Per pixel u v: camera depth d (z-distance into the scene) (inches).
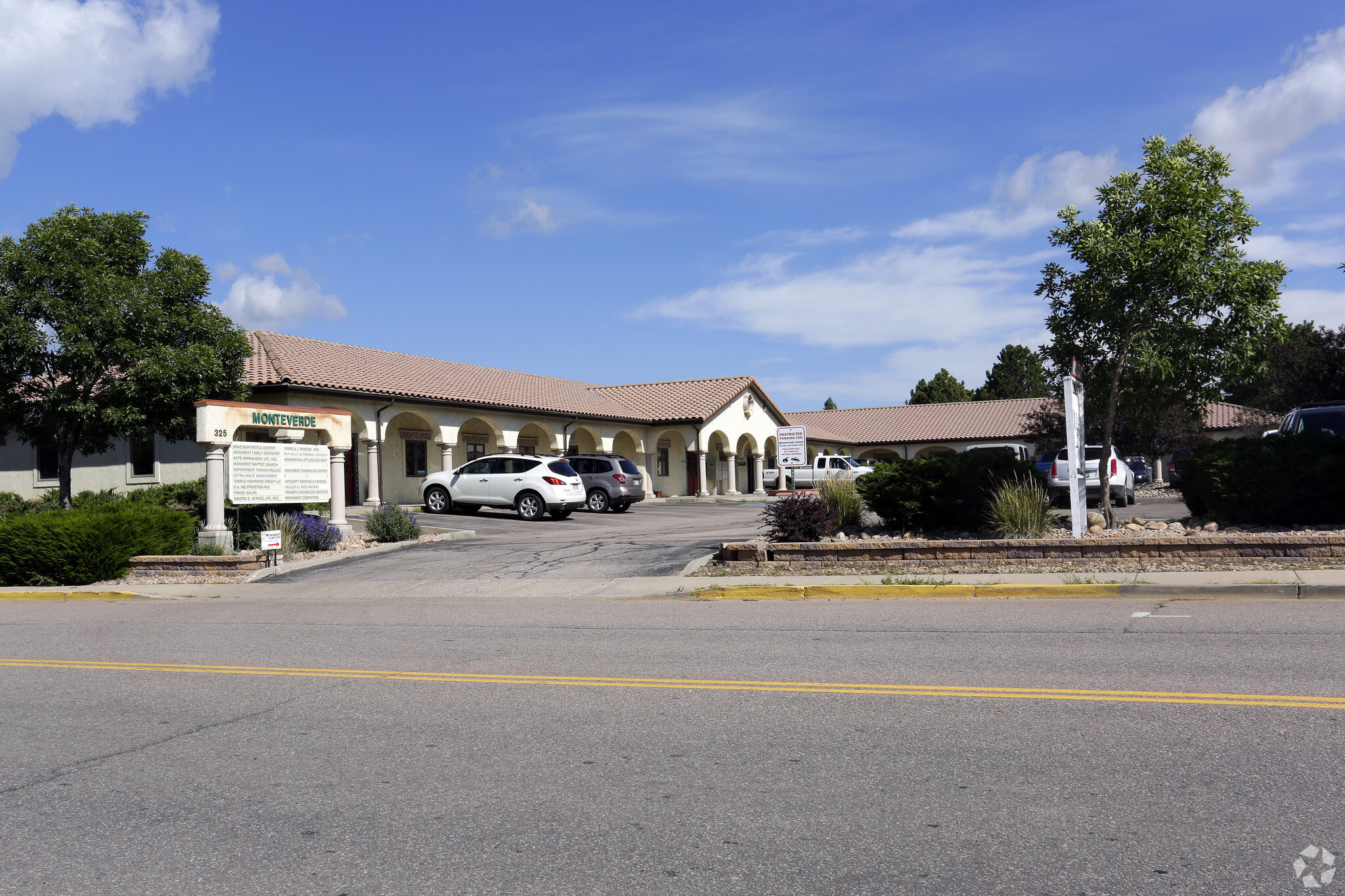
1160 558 494.9
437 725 251.3
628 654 342.6
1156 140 594.6
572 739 234.1
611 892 149.6
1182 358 588.1
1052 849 160.2
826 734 231.6
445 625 431.5
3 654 382.9
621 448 1726.1
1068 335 618.8
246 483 748.0
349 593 567.2
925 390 3435.0
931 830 169.9
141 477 1114.1
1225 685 266.2
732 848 165.0
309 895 152.2
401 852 167.5
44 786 209.5
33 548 625.3
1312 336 1354.6
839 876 153.0
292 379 1023.6
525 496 1073.5
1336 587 424.5
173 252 912.9
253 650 377.4
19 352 824.3
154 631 437.1
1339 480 546.3
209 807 193.3
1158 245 554.9
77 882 159.0
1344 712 234.5
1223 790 185.0
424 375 1316.4
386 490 1247.5
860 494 651.5
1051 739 220.7
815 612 434.9
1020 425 2224.4
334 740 239.9
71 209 888.3
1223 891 144.4
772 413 1963.6
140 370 836.0
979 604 442.6
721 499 1615.4
